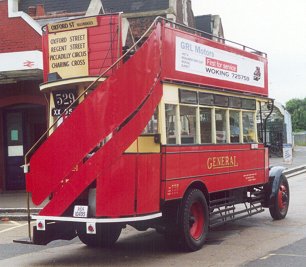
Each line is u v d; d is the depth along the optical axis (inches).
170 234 330.3
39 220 303.7
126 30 624.7
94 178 289.4
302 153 1804.9
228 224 442.6
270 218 473.7
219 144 374.6
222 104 385.1
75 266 306.8
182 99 336.5
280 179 465.1
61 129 299.3
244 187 417.4
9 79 656.4
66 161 297.9
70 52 335.3
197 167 346.0
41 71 594.6
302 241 359.3
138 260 317.4
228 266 292.8
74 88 328.8
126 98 297.0
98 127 292.7
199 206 346.3
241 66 417.4
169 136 323.0
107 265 306.7
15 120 725.3
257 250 333.7
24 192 707.4
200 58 357.7
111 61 324.5
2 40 679.7
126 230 433.1
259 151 437.7
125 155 292.5
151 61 311.0
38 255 342.3
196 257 319.6
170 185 317.4
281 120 1578.5
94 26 330.0
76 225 313.1
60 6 1019.3
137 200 295.1
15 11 679.1
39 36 669.3
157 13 951.6
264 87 461.4
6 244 386.0
